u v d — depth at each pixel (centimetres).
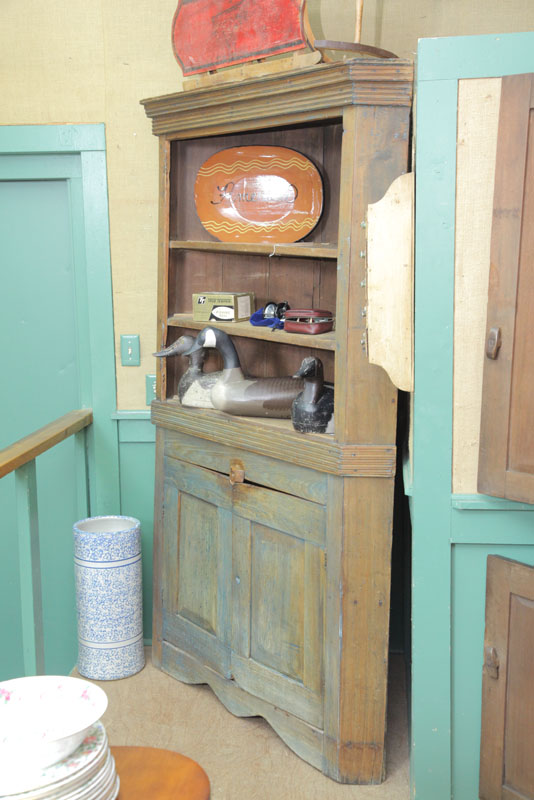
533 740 212
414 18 279
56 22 300
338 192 261
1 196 322
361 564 233
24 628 265
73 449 332
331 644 239
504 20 277
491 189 202
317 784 241
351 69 211
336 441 231
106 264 314
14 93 306
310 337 240
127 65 301
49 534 340
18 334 329
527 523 213
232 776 244
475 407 212
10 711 152
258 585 263
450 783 228
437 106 201
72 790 134
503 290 195
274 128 264
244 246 259
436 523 217
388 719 277
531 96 185
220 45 254
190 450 287
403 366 210
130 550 297
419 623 222
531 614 209
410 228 204
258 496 259
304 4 229
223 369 281
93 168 308
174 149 287
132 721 273
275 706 260
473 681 224
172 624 302
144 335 319
